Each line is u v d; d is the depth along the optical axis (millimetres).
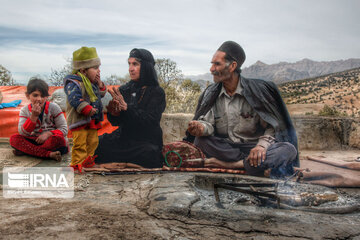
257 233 2135
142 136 4680
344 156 5824
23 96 7125
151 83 4891
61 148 5000
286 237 2076
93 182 3699
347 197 3312
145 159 4492
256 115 4523
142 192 3238
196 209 2514
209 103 4742
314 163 4949
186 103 9258
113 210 2473
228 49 4504
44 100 4891
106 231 1994
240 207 2635
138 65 4805
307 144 6641
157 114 4758
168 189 3088
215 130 4742
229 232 2137
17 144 4809
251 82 4527
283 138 4371
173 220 2346
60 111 5059
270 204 2828
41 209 2410
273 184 3119
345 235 2137
